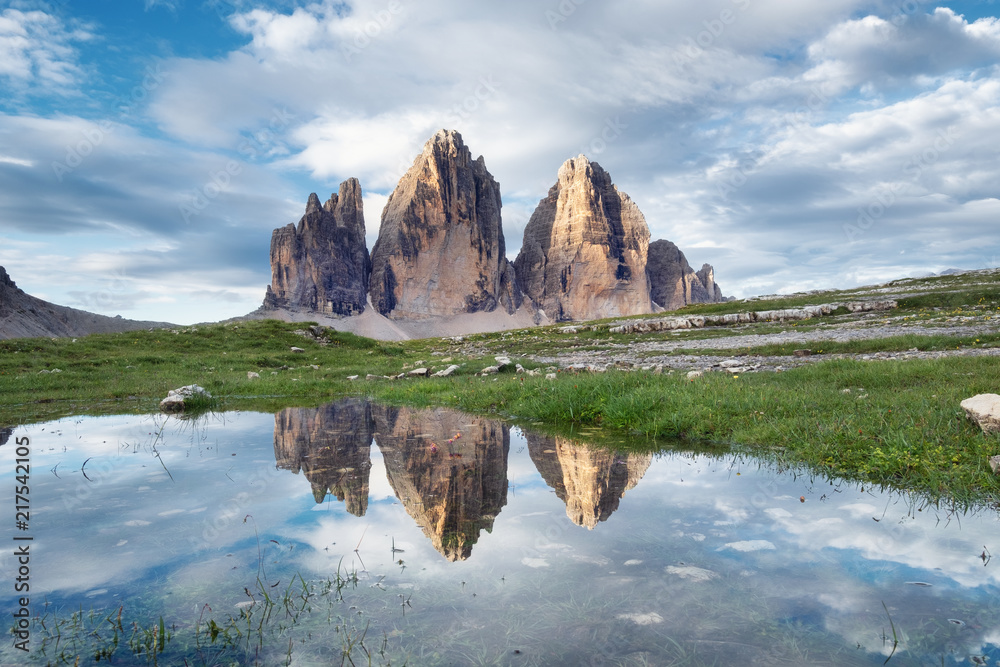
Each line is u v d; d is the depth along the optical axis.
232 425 10.75
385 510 5.13
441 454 7.73
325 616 3.13
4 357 22.19
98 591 3.49
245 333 30.36
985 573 3.59
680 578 3.56
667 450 7.90
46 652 2.78
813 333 23.83
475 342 40.56
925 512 4.91
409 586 3.50
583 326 39.97
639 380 12.50
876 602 3.21
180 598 3.39
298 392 17.52
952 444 6.52
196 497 5.59
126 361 23.05
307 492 5.77
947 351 15.91
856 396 9.51
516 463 7.12
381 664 2.62
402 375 21.50
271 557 4.00
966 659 2.59
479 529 4.58
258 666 2.63
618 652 2.70
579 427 9.98
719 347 22.28
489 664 2.59
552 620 3.04
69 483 6.21
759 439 7.91
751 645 2.76
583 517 4.86
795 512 4.95
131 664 2.65
